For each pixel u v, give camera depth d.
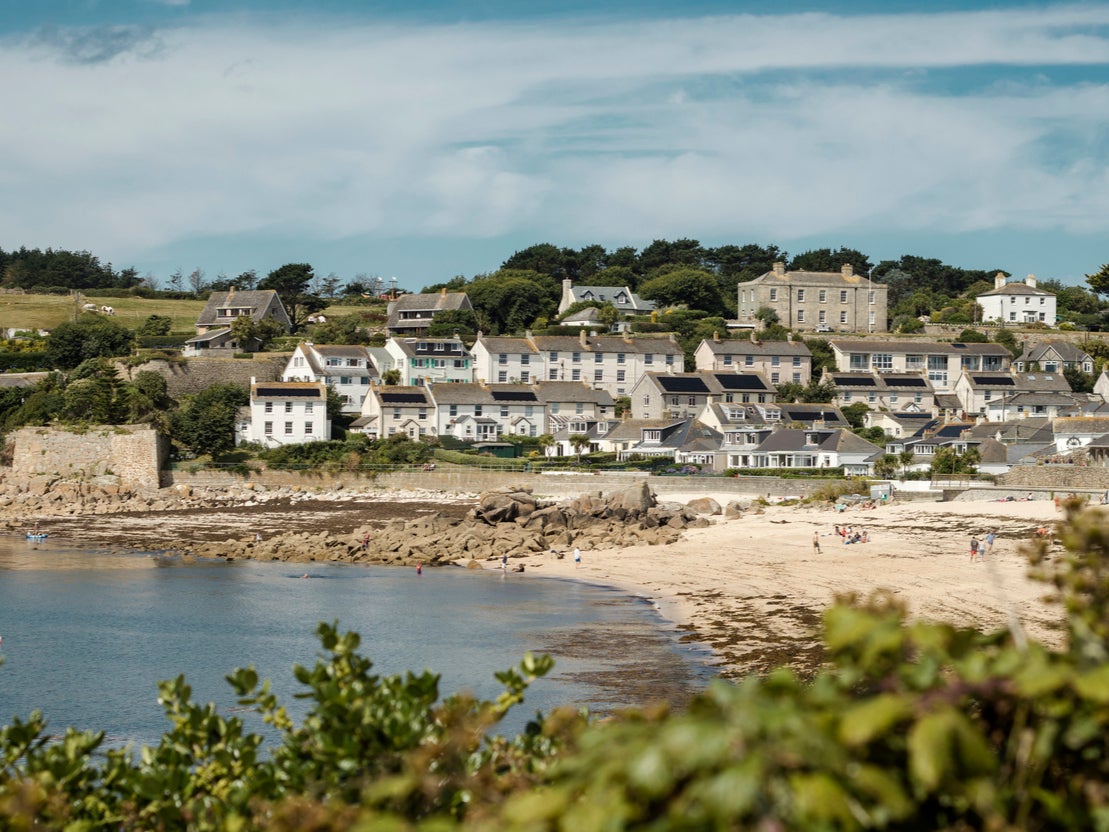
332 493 117.94
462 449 133.12
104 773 11.70
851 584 61.97
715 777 5.81
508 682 11.18
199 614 58.16
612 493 105.44
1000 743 7.14
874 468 119.38
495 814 8.06
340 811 8.44
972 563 66.69
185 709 12.12
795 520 93.44
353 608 60.22
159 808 10.66
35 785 10.40
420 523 93.06
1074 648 7.38
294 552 82.12
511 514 95.94
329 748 9.66
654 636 51.22
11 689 42.16
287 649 49.56
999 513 85.50
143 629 54.03
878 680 7.27
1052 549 57.03
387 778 8.56
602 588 67.25
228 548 84.00
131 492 116.25
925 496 101.25
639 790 6.10
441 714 10.45
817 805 5.63
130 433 119.19
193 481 119.50
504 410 139.75
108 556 81.81
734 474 119.25
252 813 10.37
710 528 92.12
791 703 6.24
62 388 131.50
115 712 38.97
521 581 70.94
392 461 123.94
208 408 126.50
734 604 58.91
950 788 6.14
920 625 7.29
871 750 6.44
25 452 119.56
